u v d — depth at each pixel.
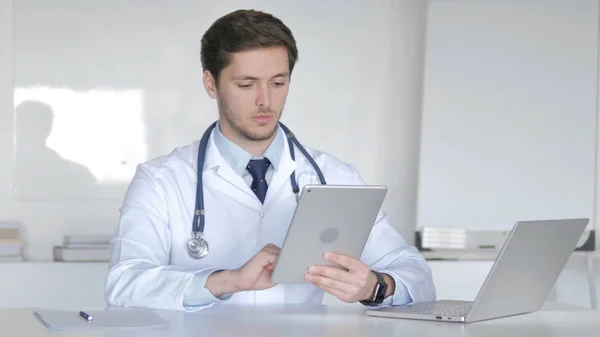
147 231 2.14
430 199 4.16
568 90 4.24
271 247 1.92
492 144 4.20
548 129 4.23
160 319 1.75
